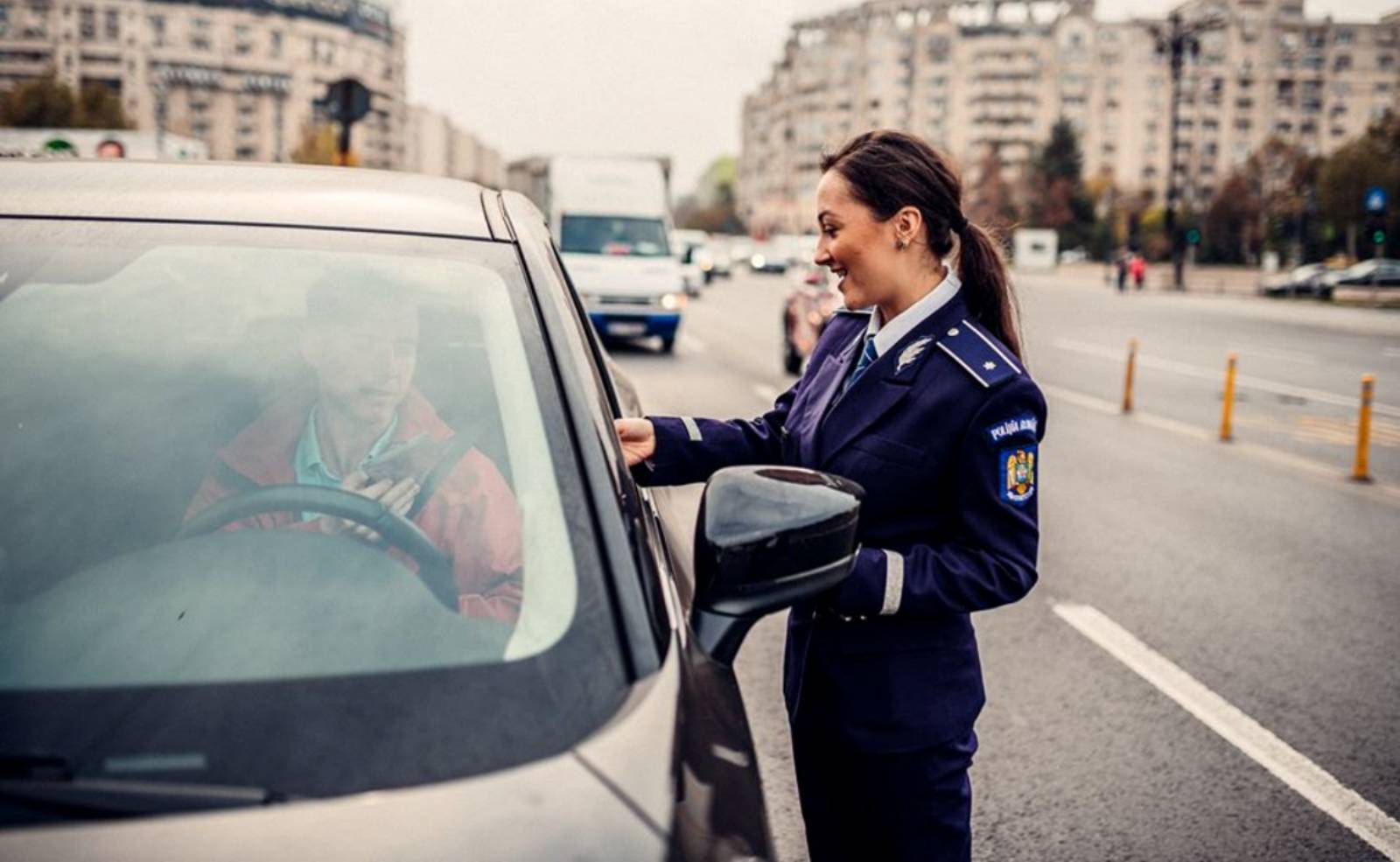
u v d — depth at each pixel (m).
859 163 1.96
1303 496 8.77
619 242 19.00
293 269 1.77
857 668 2.00
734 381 14.80
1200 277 71.12
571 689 1.25
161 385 1.61
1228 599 5.99
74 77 148.88
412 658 1.29
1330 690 4.75
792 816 3.54
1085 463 9.90
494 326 1.74
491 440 1.59
